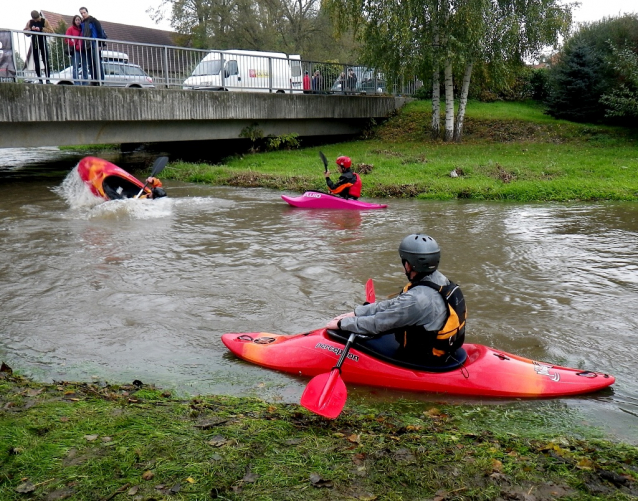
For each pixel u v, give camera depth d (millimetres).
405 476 2803
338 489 2695
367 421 3562
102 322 5418
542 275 6906
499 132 21172
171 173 15969
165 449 3021
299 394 4055
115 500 2582
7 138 13461
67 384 4031
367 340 4266
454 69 19797
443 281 3883
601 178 13617
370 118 23406
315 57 35875
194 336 5117
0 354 4703
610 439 3424
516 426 3584
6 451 2980
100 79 14570
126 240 8586
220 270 7098
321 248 8148
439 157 17375
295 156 18656
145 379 4266
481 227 9531
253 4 35062
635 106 18781
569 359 4652
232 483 2729
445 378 4008
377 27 19078
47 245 8227
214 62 18672
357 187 11578
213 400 3814
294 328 5328
